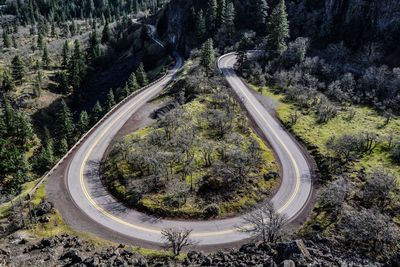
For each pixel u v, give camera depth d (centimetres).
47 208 4831
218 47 12312
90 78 14762
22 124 9775
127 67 15112
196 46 13200
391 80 8806
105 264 3569
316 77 9706
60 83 13375
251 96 8638
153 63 14688
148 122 7712
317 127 7212
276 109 8031
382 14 10475
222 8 12975
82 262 3612
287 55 10269
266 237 4344
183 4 15175
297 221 4725
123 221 4709
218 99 8050
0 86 12825
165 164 5559
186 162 5688
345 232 4231
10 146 9306
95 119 9612
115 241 4341
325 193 4959
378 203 4872
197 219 4722
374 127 7250
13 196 5603
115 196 5266
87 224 4638
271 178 5522
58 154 8625
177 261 3803
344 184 5075
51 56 16888
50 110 12425
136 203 5006
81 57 13975
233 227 4591
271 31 10381
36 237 4291
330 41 11350
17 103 12119
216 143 6272
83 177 5750
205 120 7062
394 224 4438
